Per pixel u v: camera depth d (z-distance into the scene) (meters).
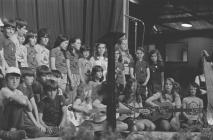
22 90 6.49
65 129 3.12
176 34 14.71
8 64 6.91
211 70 7.25
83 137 3.03
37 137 6.28
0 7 8.00
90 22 9.97
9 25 6.97
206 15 14.52
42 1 8.83
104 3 10.19
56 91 6.83
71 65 8.12
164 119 7.75
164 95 8.16
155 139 3.33
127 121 7.23
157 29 14.18
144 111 7.37
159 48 14.34
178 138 3.38
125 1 10.49
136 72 9.07
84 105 7.14
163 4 13.91
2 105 6.09
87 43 9.92
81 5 9.77
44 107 6.71
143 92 8.37
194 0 14.20
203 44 14.78
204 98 8.16
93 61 8.52
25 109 6.36
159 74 9.39
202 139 3.84
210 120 7.10
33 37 7.46
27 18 8.54
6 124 6.04
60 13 9.28
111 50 4.02
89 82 7.51
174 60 14.48
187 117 7.61
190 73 13.35
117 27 10.34
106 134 3.10
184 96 8.29
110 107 3.98
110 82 4.01
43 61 7.66
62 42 7.96
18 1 8.34
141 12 13.60
